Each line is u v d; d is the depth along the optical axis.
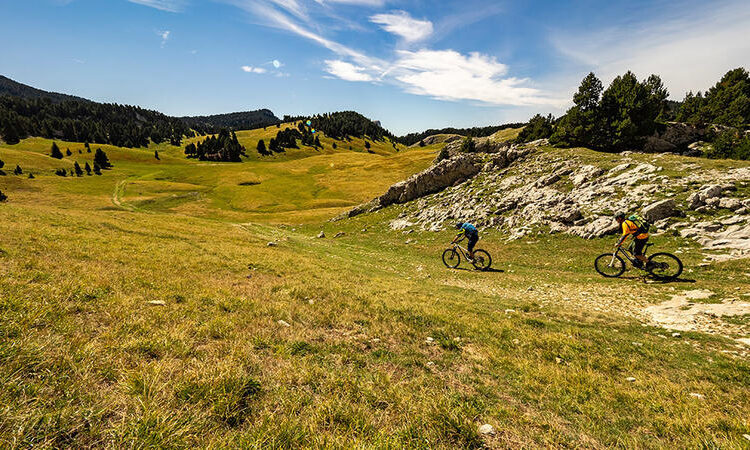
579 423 4.52
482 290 15.92
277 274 14.36
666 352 7.69
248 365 4.96
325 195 104.31
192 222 36.19
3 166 125.00
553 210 29.56
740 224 18.23
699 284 13.40
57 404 3.26
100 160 162.25
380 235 41.50
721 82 78.38
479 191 43.19
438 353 6.89
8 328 4.48
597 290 14.66
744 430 4.31
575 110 55.94
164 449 2.96
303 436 3.52
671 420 4.60
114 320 5.79
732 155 47.72
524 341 7.95
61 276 7.86
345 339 7.04
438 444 3.66
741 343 8.04
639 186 27.55
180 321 6.37
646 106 52.09
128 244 15.31
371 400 4.46
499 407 4.73
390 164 151.50
